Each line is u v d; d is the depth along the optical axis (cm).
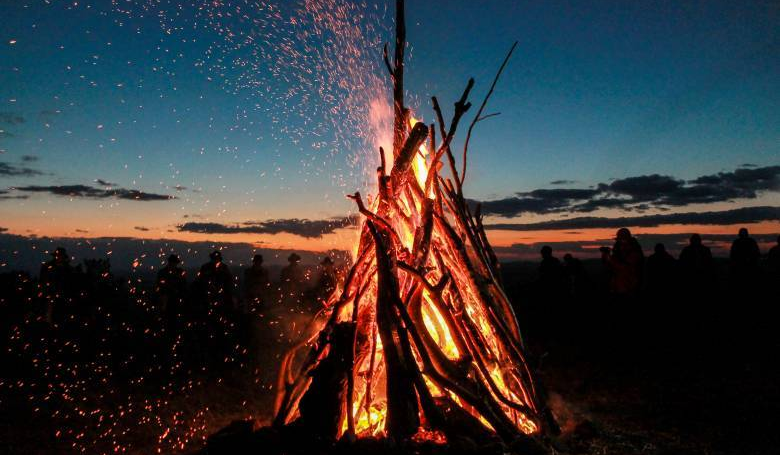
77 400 581
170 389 624
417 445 339
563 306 1106
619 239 1029
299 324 917
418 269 389
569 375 642
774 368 641
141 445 451
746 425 431
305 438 349
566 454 362
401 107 439
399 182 416
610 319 1027
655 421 446
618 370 661
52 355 773
